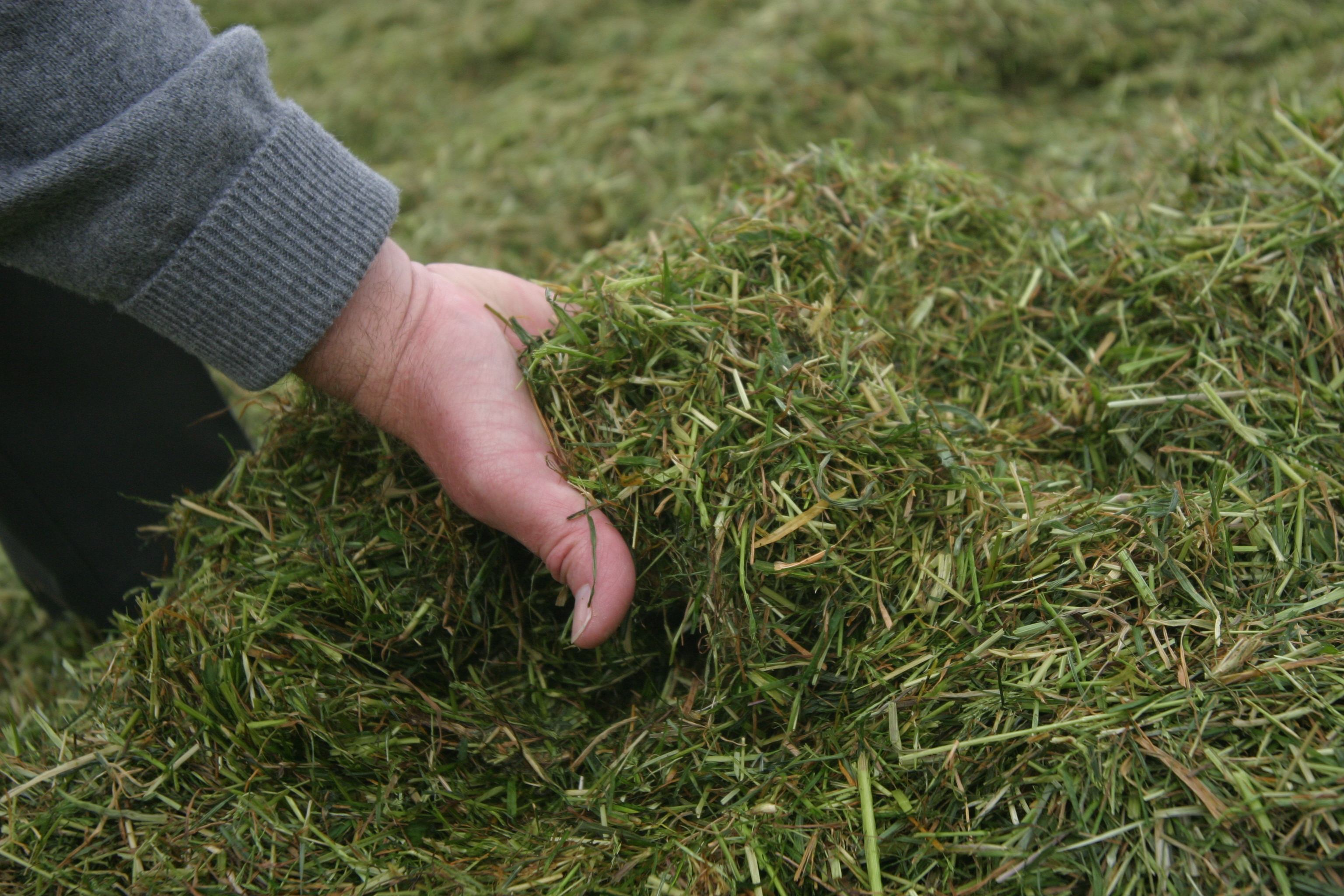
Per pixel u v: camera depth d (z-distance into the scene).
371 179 0.73
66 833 0.70
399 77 1.34
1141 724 0.67
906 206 0.85
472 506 0.73
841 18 1.20
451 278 0.77
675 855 0.68
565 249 1.02
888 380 0.76
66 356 0.77
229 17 1.54
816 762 0.69
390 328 0.74
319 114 1.29
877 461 0.72
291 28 1.52
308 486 0.77
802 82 1.13
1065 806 0.66
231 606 0.74
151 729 0.72
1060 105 1.15
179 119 0.68
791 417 0.72
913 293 0.83
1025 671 0.69
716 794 0.70
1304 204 0.80
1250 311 0.79
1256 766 0.66
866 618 0.71
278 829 0.69
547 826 0.71
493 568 0.75
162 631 0.73
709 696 0.72
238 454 0.79
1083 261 0.84
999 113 1.13
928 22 1.18
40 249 0.70
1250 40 1.14
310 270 0.72
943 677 0.69
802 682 0.70
